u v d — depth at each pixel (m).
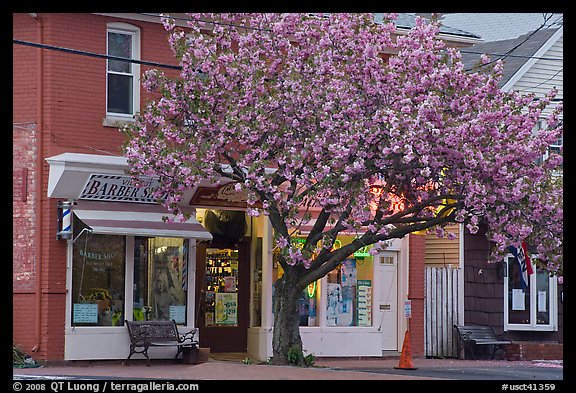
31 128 23.72
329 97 21.67
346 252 22.75
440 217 22.44
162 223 24.59
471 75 21.83
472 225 21.69
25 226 23.69
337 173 21.67
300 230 26.30
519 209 21.75
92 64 24.30
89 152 24.09
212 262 27.31
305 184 22.03
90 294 24.16
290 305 23.12
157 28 25.20
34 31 23.83
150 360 24.75
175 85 22.83
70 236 23.59
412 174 22.39
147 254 25.09
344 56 22.39
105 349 24.12
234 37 23.44
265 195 22.31
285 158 21.66
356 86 22.25
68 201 23.66
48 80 23.72
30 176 23.69
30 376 20.36
